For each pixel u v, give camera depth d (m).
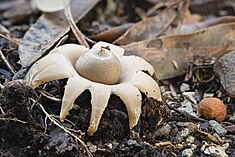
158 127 0.53
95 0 0.63
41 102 0.53
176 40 0.59
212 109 0.54
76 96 0.50
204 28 0.61
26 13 0.69
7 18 0.68
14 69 0.57
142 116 0.53
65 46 0.52
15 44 0.60
